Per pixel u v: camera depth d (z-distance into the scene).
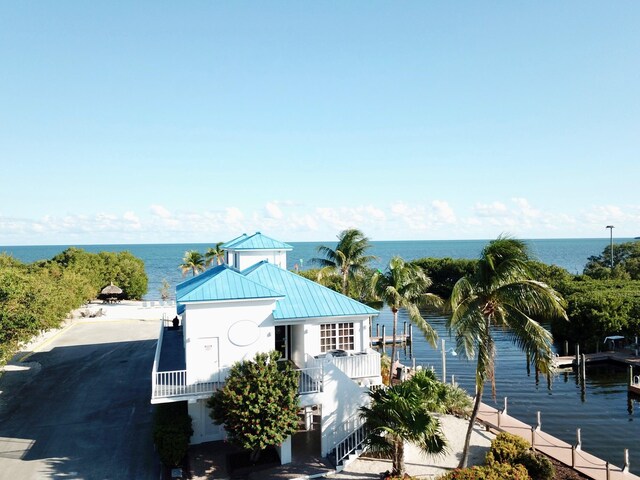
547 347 17.78
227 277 22.25
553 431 26.91
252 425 17.53
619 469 19.66
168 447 18.39
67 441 21.77
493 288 18.22
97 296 76.06
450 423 24.78
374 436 17.67
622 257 98.94
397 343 51.44
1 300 26.22
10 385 30.20
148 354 38.78
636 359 41.09
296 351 24.48
